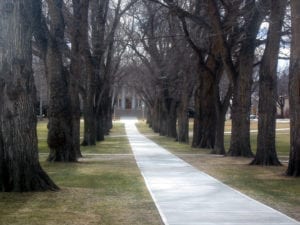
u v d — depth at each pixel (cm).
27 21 1366
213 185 1605
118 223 1010
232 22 2633
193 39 3581
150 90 7488
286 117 12838
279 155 3278
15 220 1035
